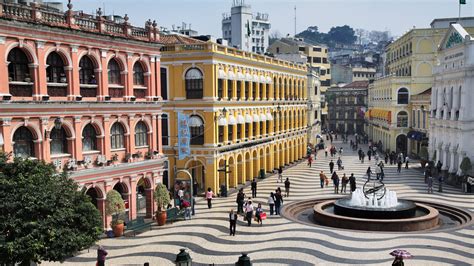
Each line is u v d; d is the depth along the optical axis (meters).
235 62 47.19
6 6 24.20
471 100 48.44
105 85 30.27
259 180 52.44
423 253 25.17
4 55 24.25
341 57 180.12
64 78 27.64
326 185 47.12
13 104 24.52
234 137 47.28
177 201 38.16
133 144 32.78
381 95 91.44
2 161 19.77
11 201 18.25
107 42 30.22
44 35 26.17
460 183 47.09
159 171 35.16
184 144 37.66
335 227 31.56
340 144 101.56
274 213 35.94
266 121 57.31
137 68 33.62
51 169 21.02
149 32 34.00
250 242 28.03
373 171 56.94
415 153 73.56
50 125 26.84
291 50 111.62
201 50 42.41
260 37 162.25
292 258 24.77
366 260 24.14
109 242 28.61
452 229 30.09
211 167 43.19
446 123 53.62
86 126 29.58
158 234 30.28
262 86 55.16
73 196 20.67
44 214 19.02
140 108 33.22
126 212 32.22
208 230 31.00
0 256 18.03
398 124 78.75
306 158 74.19
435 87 59.09
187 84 43.44
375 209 31.78
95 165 29.72
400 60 86.69
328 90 137.62
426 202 38.00
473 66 47.84
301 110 72.69
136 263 24.50
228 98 45.81
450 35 54.00
